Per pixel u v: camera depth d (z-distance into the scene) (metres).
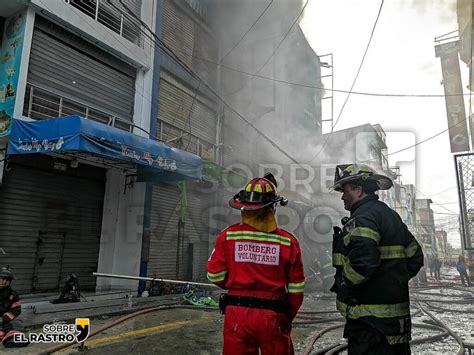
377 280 2.10
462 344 5.08
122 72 9.68
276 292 2.27
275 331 2.19
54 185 8.02
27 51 7.32
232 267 2.33
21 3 7.30
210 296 9.62
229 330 2.23
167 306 7.70
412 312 8.37
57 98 7.98
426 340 5.46
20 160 7.29
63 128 6.33
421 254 2.30
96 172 8.93
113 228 9.11
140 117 9.93
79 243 8.41
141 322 6.38
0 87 7.39
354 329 2.12
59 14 7.85
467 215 8.12
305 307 8.76
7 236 7.05
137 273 9.12
